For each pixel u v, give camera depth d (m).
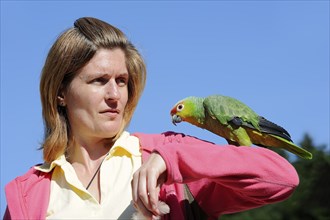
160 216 1.45
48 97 1.63
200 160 1.41
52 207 1.56
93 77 1.58
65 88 1.62
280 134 2.60
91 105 1.59
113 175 1.58
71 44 1.59
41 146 1.66
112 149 1.60
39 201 1.58
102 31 1.60
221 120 2.59
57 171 1.62
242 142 2.59
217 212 1.56
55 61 1.61
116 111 1.60
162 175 1.39
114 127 1.60
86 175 1.61
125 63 1.62
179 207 1.53
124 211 1.52
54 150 1.62
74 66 1.59
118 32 1.62
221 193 1.53
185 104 2.71
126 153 1.61
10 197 1.58
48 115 1.64
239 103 2.62
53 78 1.62
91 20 1.63
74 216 1.54
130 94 1.66
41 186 1.60
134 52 1.66
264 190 1.44
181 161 1.41
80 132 1.62
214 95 2.67
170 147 1.42
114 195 1.55
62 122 1.64
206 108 2.65
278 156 1.47
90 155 1.63
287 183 1.45
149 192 1.34
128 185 1.56
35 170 1.64
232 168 1.42
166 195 1.54
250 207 1.52
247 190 1.44
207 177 1.41
